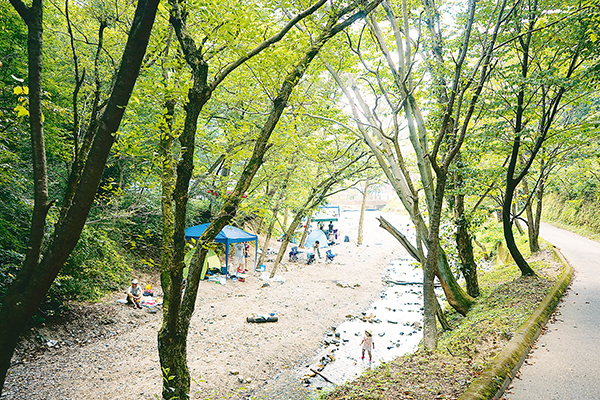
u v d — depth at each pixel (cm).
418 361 715
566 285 1125
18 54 828
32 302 292
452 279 1072
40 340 905
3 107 776
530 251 1814
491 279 1505
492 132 976
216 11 523
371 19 909
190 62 454
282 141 830
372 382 646
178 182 448
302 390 807
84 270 1190
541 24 928
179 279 468
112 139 301
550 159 1241
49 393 729
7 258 841
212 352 977
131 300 1222
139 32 289
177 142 897
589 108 1248
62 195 1105
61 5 812
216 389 796
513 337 684
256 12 688
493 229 2200
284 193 1844
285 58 623
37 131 307
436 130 1149
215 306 1341
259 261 1941
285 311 1349
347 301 1543
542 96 1023
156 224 1655
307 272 2022
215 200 1816
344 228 4400
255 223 2745
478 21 984
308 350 1045
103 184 1321
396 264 2433
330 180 1758
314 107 1236
